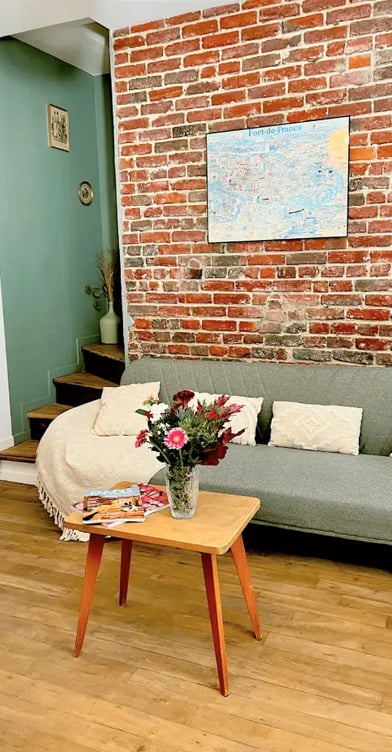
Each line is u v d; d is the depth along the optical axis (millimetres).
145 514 2031
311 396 3076
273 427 3037
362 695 1804
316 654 2008
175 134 3436
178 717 1724
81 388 4246
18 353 4090
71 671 1942
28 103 4070
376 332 3145
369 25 2906
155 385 3393
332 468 2668
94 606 2334
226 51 3225
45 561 2725
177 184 3484
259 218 3287
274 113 3168
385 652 2012
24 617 2271
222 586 2465
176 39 3334
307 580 2504
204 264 3500
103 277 4898
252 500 2184
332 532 2463
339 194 3084
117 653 2035
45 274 4336
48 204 4328
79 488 2928
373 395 2951
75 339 4727
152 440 1958
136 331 3803
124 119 3570
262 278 3355
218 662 1809
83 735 1664
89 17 3322
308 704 1768
